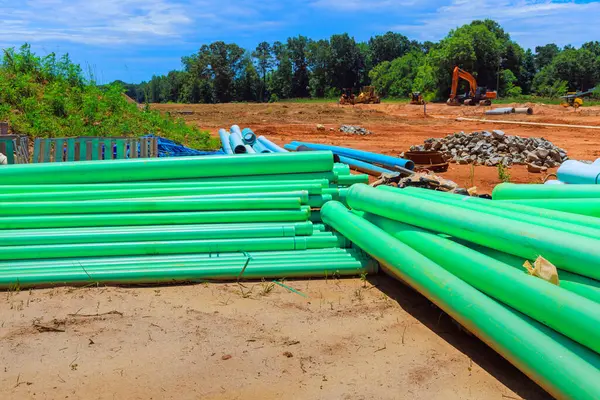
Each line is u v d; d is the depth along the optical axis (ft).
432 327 16.83
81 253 20.85
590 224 17.87
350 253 21.94
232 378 13.92
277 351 15.26
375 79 372.17
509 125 116.67
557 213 19.26
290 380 13.85
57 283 19.60
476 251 16.96
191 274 20.10
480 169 53.16
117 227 22.18
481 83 277.23
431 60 275.80
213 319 17.20
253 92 421.18
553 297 13.14
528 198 24.70
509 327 13.29
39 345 15.38
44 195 23.20
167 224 22.58
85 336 15.94
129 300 18.60
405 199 20.15
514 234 16.01
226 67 408.26
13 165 25.11
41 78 65.16
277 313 17.72
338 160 39.63
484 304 14.23
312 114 148.56
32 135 51.21
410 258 17.33
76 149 35.22
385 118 139.33
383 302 18.71
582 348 12.59
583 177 29.01
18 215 22.38
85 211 22.71
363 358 14.93
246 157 25.82
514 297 14.12
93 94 64.34
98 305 18.08
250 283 20.34
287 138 84.84
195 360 14.73
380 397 13.16
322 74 414.00
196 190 24.04
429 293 16.07
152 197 23.68
